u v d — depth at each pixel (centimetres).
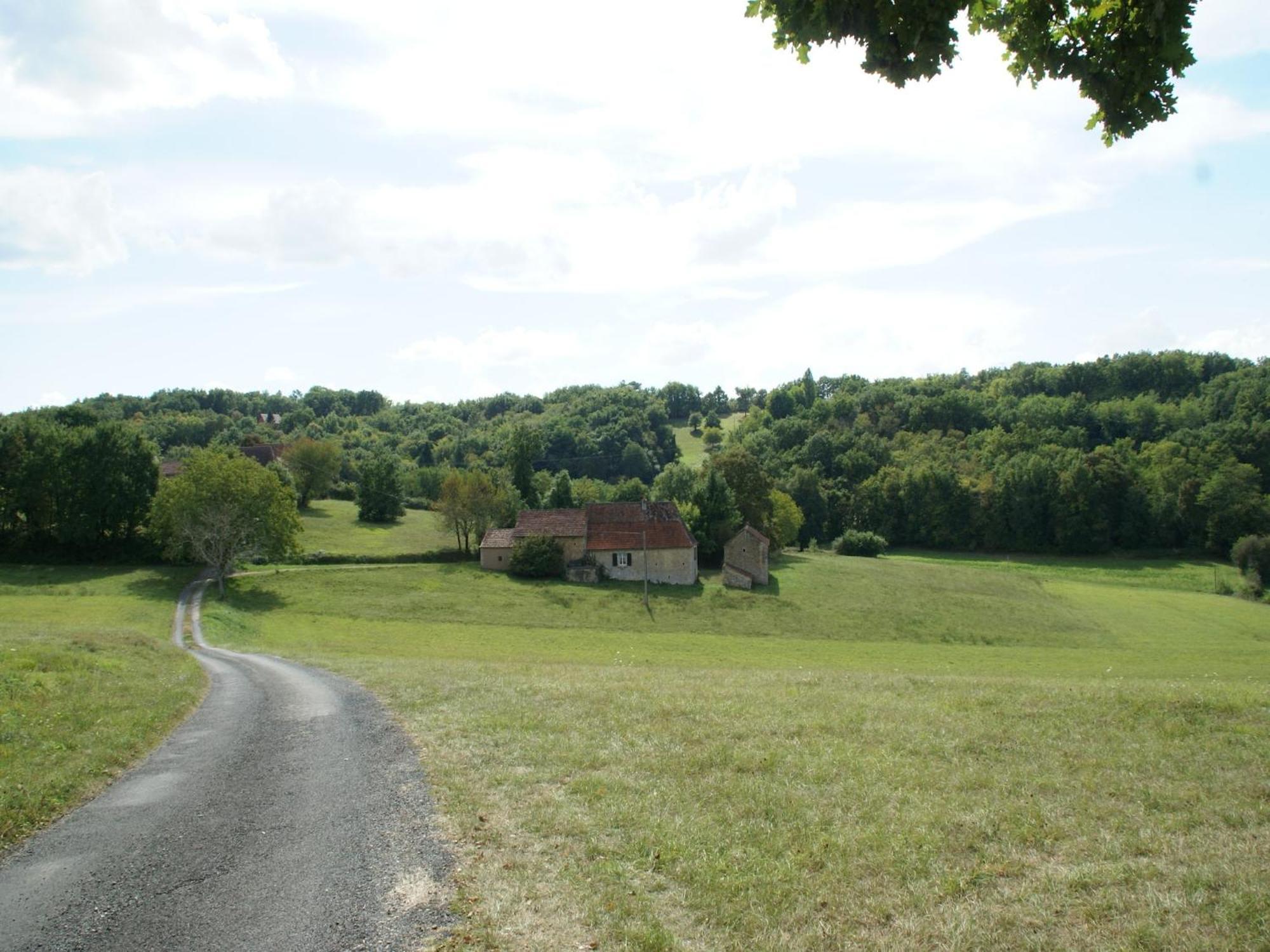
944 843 1084
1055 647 6078
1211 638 6525
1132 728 1783
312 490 12900
